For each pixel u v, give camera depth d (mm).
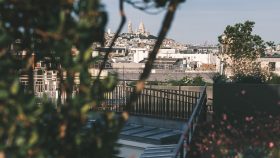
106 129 3621
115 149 3906
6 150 3219
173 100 12289
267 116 8859
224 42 31938
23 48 4504
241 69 20734
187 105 12242
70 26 3193
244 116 9156
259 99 9141
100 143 3533
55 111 3504
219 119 9172
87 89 3344
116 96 12523
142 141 10672
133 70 65438
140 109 12609
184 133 6895
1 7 3576
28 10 3568
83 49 3291
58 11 3326
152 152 9555
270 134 7500
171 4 3846
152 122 11977
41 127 3371
